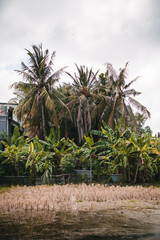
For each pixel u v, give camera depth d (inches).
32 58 974.4
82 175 780.6
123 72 1032.2
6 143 808.3
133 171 834.2
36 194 470.9
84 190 533.6
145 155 747.4
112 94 1073.5
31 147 744.3
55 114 919.7
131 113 1080.8
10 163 812.0
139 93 1045.8
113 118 1014.4
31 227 246.1
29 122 1096.8
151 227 244.4
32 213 320.5
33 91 960.9
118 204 397.7
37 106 981.8
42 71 987.3
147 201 433.1
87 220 277.6
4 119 930.1
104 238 205.0
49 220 277.4
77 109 1109.1
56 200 418.3
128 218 289.9
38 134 1077.1
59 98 997.2
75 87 1072.8
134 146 750.5
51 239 203.8
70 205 384.8
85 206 374.9
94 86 1112.2
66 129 1137.4
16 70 938.7
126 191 527.5
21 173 808.3
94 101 1160.8
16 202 371.9
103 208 359.6
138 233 221.5
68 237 209.3
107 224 257.4
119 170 841.5
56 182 756.6
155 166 810.8
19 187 626.2
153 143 789.9
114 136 778.8
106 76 1266.0
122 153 759.7
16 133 814.5
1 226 249.8
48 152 790.5
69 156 792.3
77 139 1170.0
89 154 761.0
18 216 301.0
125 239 202.1
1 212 326.0
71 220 278.1
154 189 582.6
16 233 223.3
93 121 1184.2
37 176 776.3
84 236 212.2
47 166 743.7
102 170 811.4
